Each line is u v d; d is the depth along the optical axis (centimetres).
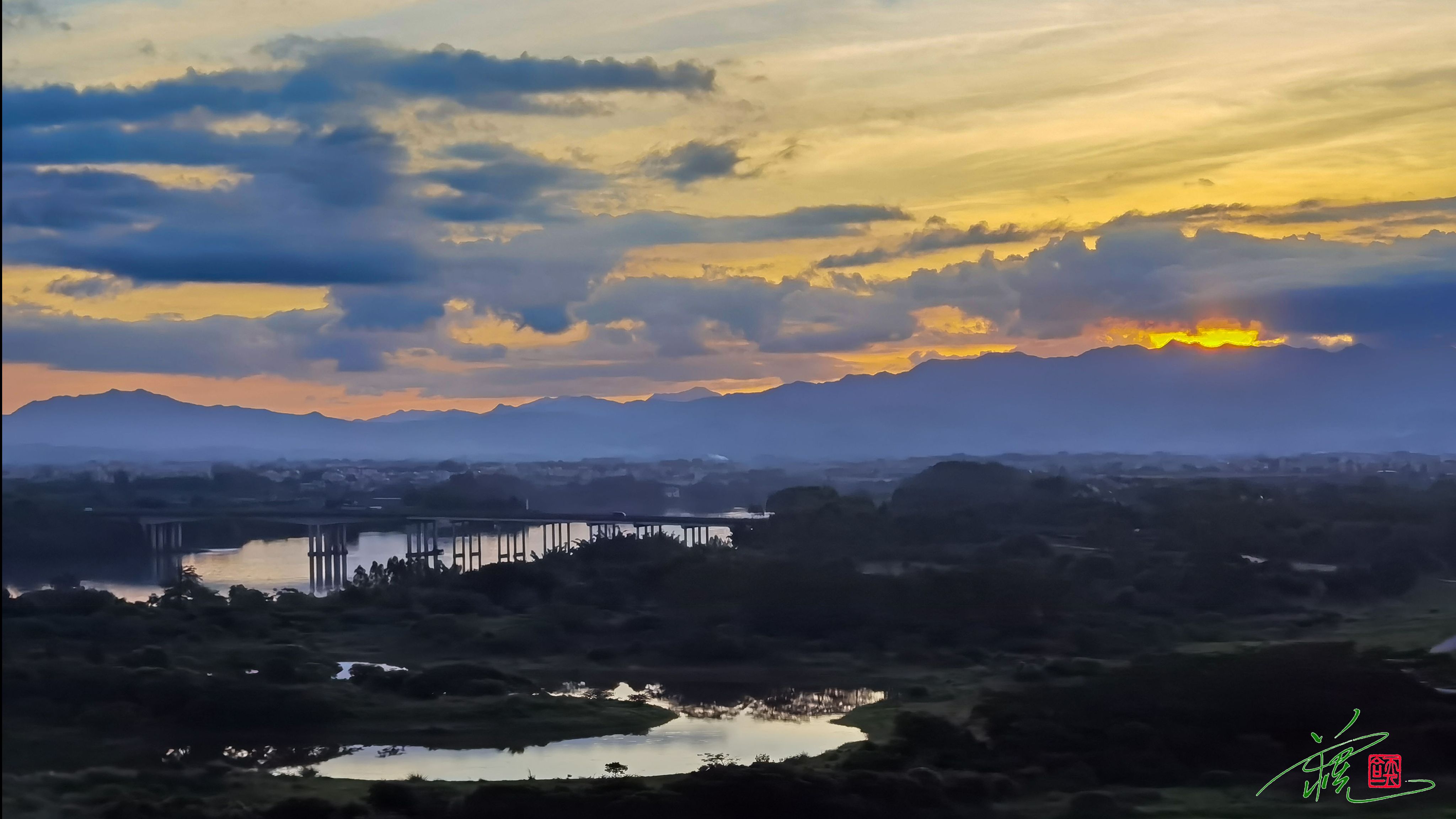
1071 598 13175
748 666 11744
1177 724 7719
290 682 10262
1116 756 7300
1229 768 7200
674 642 12394
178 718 8644
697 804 6625
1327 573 14775
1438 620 11706
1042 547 16588
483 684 10456
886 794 6719
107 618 11044
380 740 9075
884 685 10956
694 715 10119
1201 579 14075
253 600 14162
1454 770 7031
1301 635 11550
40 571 12500
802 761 7619
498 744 9025
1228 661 8594
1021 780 7131
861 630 12494
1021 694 8519
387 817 6675
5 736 6425
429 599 14375
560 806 6650
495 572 15000
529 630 12744
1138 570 14862
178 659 10262
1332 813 6325
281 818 6575
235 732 8712
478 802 6738
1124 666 9188
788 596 13225
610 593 14275
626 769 8212
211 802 6681
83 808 6078
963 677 11038
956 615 12681
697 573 13988
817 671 11506
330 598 14850
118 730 7962
